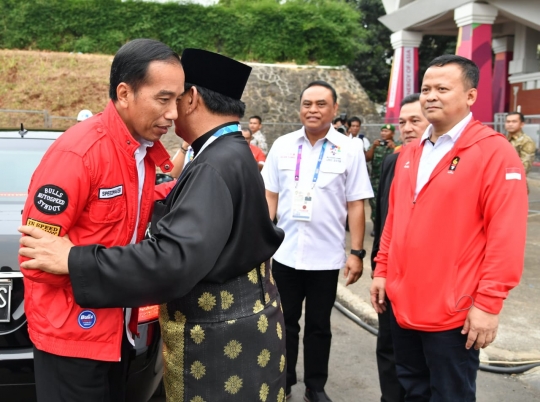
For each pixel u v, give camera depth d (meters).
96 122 1.61
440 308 2.08
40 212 1.50
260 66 15.58
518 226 1.95
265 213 1.66
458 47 11.62
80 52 15.27
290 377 3.17
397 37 14.20
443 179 2.08
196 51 1.64
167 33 15.50
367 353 3.88
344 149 3.02
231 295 1.59
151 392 2.42
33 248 1.47
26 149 3.47
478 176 2.03
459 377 2.12
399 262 2.21
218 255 1.50
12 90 14.28
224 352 1.58
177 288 1.44
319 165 3.01
